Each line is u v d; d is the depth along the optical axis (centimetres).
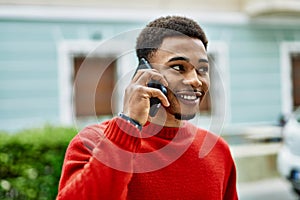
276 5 768
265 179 653
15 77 666
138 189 123
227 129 744
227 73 800
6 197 395
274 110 838
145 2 748
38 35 677
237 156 636
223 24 801
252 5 791
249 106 816
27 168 402
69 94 689
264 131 704
